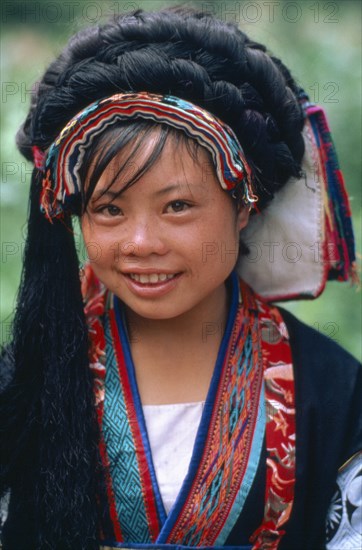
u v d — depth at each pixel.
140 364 2.35
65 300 2.34
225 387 2.30
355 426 2.33
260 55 2.27
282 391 2.31
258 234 2.46
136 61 2.09
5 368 2.43
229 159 2.09
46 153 2.20
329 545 2.32
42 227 2.35
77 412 2.29
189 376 2.33
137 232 2.10
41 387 2.35
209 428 2.26
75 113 2.16
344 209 2.47
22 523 2.36
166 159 2.06
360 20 5.24
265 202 2.32
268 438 2.26
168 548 2.23
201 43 2.19
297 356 2.36
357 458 2.31
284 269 2.48
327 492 2.30
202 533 2.24
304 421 2.29
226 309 2.39
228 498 2.24
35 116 2.27
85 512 2.26
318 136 2.42
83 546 2.26
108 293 2.43
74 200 2.18
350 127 4.55
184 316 2.32
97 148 2.09
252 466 2.25
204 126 2.05
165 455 2.27
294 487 2.26
